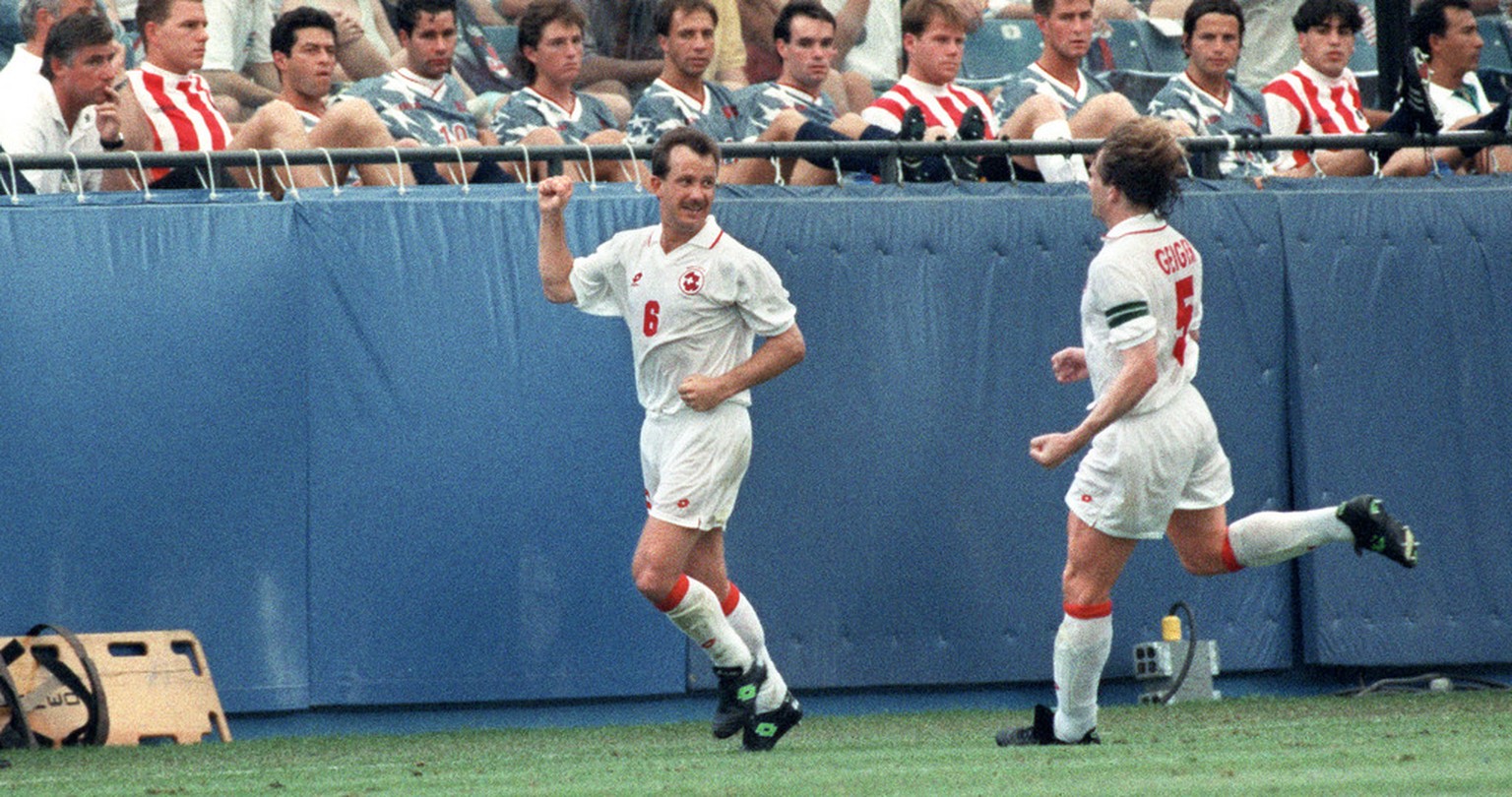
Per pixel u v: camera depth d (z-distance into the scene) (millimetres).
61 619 23000
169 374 23500
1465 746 16250
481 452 24141
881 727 22219
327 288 23938
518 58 34656
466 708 24219
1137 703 26156
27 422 23141
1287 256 26656
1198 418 16859
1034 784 13281
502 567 24094
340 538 23734
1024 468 25797
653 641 24484
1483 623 26828
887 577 25250
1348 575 26438
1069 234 26141
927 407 25516
